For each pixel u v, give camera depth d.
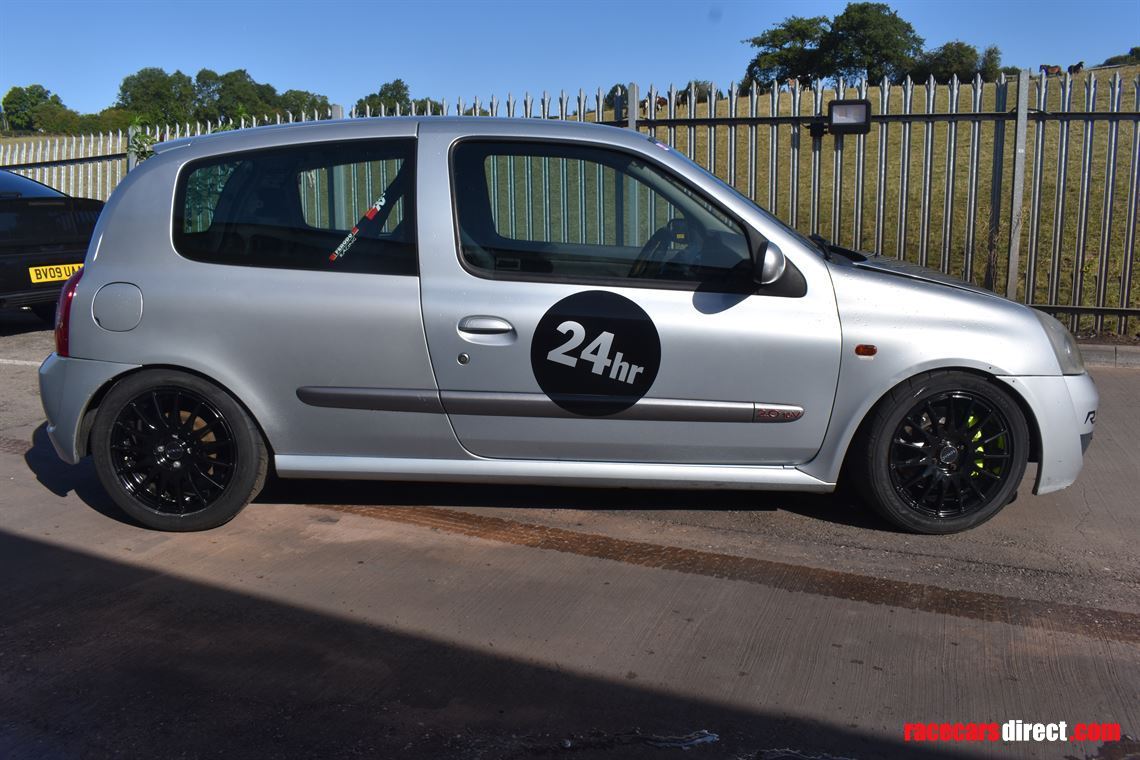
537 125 4.11
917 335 4.00
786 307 3.98
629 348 3.96
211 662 3.19
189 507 4.24
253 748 2.73
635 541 4.20
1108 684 3.08
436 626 3.44
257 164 4.12
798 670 3.16
